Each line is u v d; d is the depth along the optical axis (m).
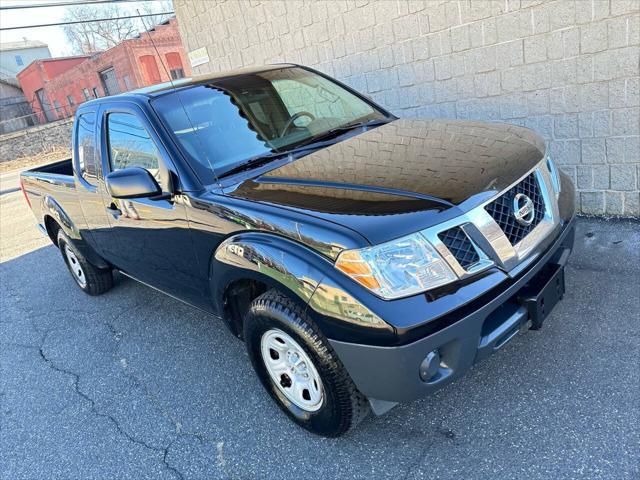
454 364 2.12
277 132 3.23
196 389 3.25
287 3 6.38
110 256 4.13
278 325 2.40
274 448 2.64
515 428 2.42
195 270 3.00
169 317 4.28
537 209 2.48
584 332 2.96
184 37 8.33
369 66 5.82
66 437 3.05
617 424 2.32
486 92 4.91
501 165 2.46
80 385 3.56
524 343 2.97
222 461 2.63
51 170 5.13
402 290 2.02
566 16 4.19
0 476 2.84
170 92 3.29
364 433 2.59
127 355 3.83
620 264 3.61
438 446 2.42
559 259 2.53
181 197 2.85
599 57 4.14
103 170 3.60
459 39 4.91
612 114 4.23
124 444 2.89
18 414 3.37
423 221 2.10
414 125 3.30
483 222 2.20
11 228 9.23
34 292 5.54
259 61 7.25
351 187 2.42
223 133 3.09
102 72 24.39
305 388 2.55
